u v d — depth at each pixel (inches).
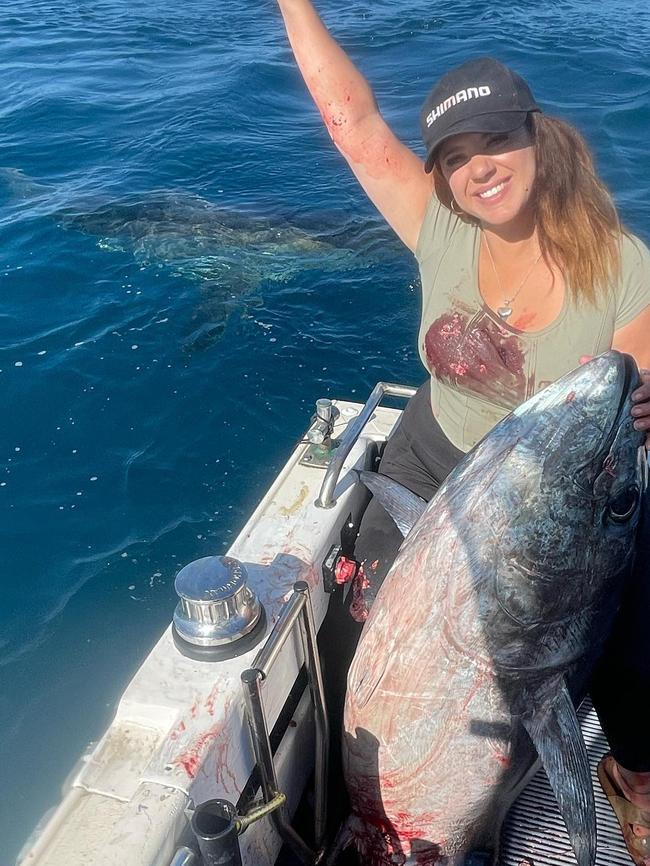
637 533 84.2
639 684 85.9
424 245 101.0
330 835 97.3
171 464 213.6
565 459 77.3
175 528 193.8
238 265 316.2
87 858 67.2
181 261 316.8
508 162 84.4
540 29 637.3
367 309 288.7
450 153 86.4
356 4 751.1
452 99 83.5
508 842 93.6
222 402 237.0
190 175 406.3
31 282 297.7
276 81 553.0
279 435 225.9
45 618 170.4
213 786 77.5
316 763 90.9
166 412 232.2
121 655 162.4
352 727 89.1
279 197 382.9
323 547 102.0
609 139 417.7
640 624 86.2
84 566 182.9
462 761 85.0
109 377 245.0
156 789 72.7
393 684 84.5
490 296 94.3
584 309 89.0
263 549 100.1
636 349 90.5
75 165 414.6
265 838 89.7
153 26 682.2
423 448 107.3
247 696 76.2
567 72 530.6
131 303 285.3
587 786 77.6
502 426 81.1
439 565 80.7
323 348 265.3
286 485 111.0
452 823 89.7
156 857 68.4
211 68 570.6
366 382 249.4
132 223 346.9
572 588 79.5
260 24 695.1
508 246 91.2
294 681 93.8
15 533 190.7
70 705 152.3
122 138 449.7
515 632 79.2
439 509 82.6
